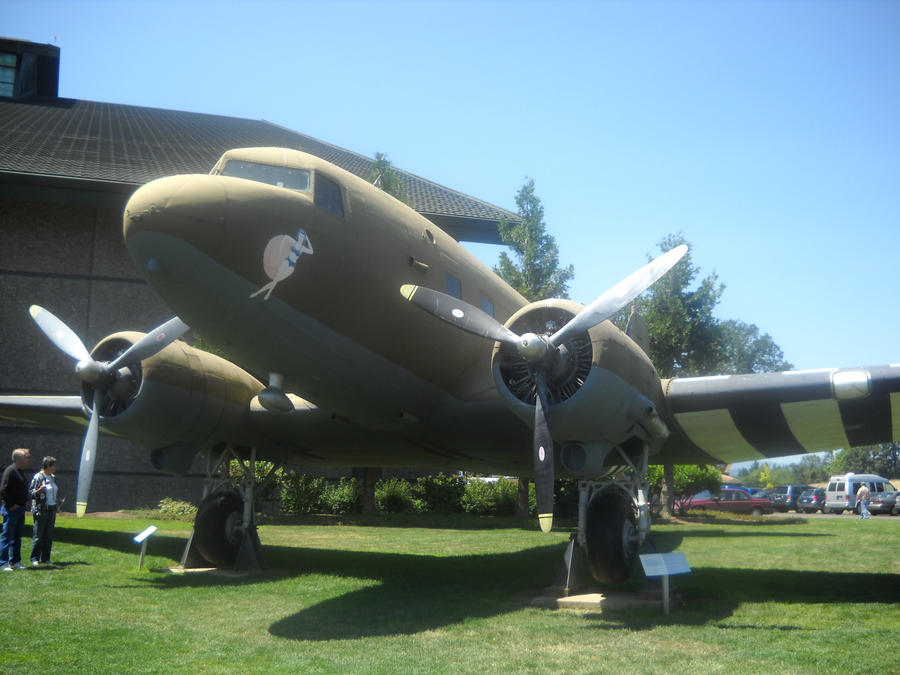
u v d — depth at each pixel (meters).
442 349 8.55
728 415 7.99
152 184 6.72
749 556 12.05
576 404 6.85
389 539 14.65
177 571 9.27
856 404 7.58
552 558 11.45
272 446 10.40
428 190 25.98
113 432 9.20
